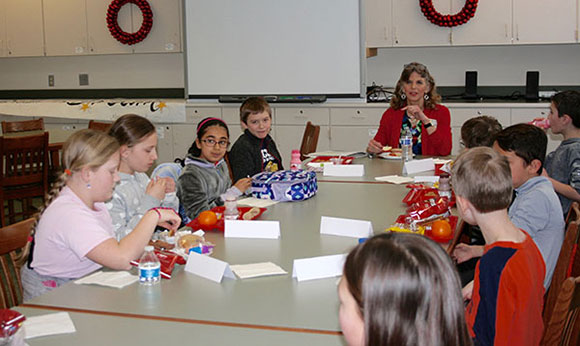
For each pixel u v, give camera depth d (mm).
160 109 6402
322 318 1464
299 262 1729
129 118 2404
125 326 1433
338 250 1987
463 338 836
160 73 6953
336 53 5902
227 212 2285
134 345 1333
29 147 4500
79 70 7207
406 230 2092
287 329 1403
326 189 2969
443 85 6109
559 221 2148
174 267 1852
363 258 833
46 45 6855
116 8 6477
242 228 2168
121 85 7098
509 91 5930
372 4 5805
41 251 1842
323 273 1750
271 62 6074
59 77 7297
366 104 5809
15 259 1992
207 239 2148
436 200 2385
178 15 6398
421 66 3900
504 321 1486
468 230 2963
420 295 793
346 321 861
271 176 2795
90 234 1765
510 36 5543
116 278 1742
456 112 5566
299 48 5980
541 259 1621
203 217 2250
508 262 1515
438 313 802
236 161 3361
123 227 2361
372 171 3439
